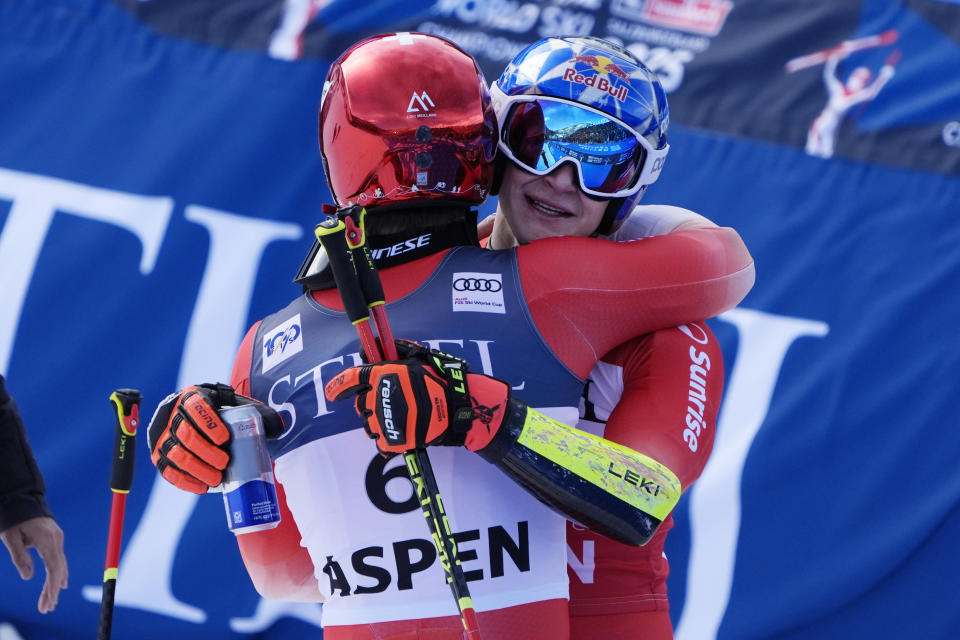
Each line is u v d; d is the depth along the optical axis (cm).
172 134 1506
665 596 699
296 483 576
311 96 1507
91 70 1543
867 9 1509
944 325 1367
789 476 1343
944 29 1482
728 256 632
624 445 596
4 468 878
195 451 552
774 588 1315
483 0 1527
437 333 568
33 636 1365
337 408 564
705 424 616
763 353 1391
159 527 1383
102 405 1423
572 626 662
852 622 1307
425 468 521
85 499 1395
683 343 627
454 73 610
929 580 1305
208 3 1561
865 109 1460
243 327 1442
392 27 1518
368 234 600
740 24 1521
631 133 652
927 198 1416
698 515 1344
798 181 1448
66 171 1499
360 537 555
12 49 1551
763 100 1483
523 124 652
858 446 1343
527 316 573
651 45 1520
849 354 1371
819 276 1407
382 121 592
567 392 577
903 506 1321
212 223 1473
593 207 667
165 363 1432
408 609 544
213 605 1359
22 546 880
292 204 1476
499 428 527
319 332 593
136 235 1473
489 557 552
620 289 588
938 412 1341
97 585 1362
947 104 1442
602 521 544
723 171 1464
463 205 611
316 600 701
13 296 1456
